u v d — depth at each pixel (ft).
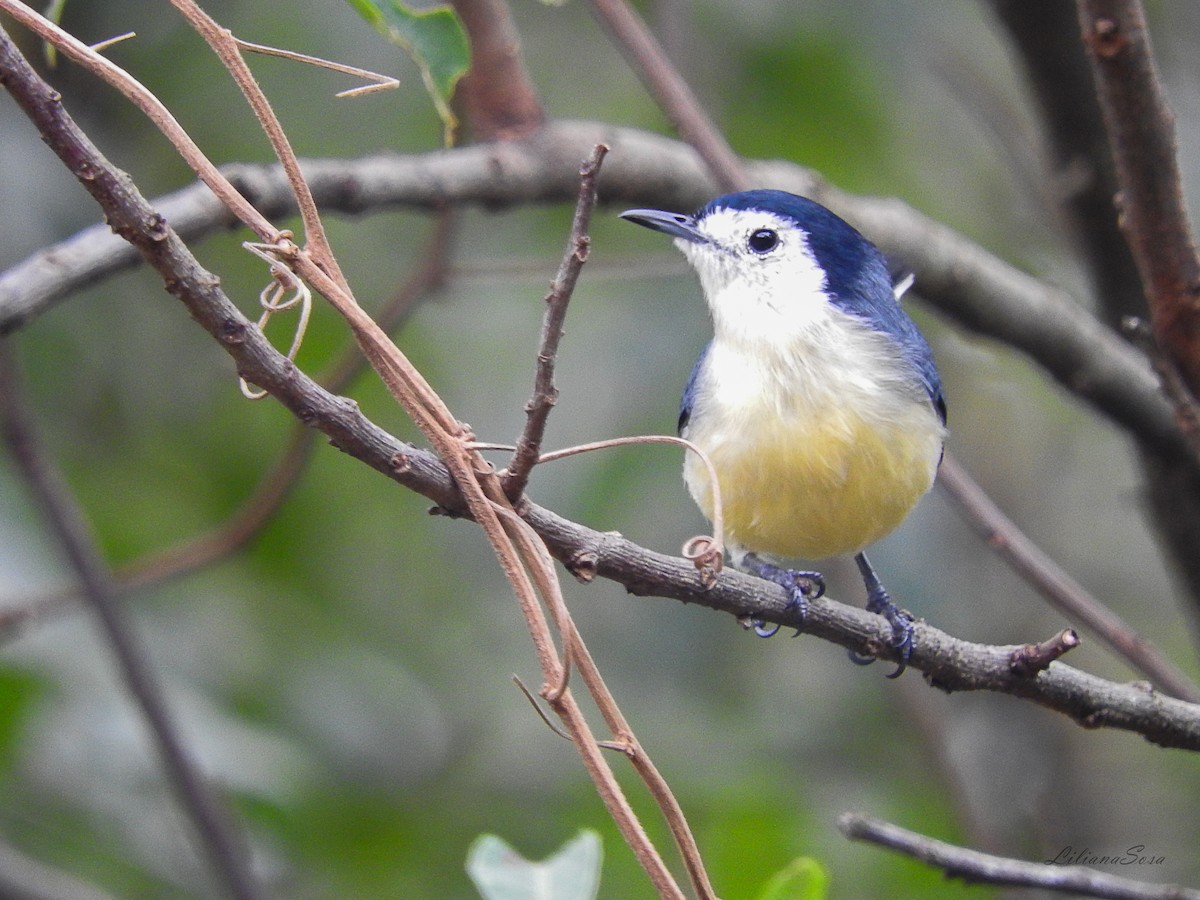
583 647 15.60
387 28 19.89
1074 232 32.12
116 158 35.99
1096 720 21.24
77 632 33.06
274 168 23.53
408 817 35.06
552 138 27.61
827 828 36.81
